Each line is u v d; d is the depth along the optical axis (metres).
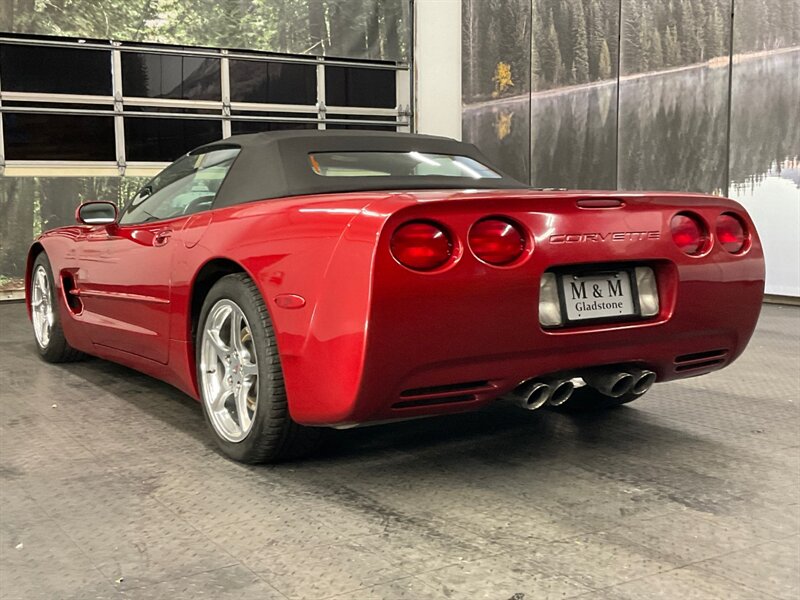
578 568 1.56
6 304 6.75
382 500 1.95
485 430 2.60
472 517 1.83
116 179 7.47
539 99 8.07
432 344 1.81
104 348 3.21
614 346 2.07
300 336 1.91
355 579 1.51
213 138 7.98
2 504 1.92
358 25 8.58
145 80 7.58
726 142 6.22
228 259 2.18
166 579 1.51
